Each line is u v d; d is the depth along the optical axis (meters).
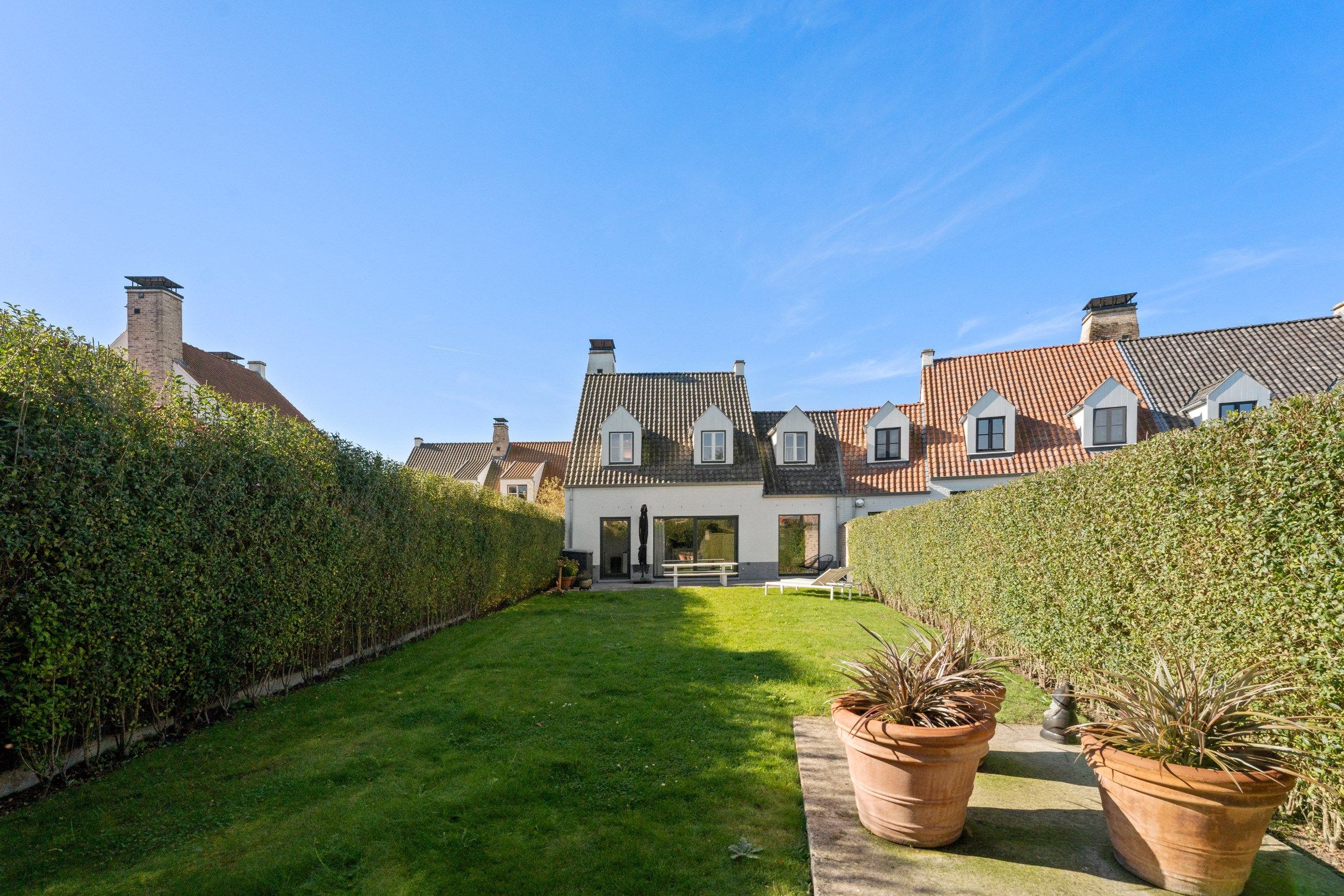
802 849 3.31
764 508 23.36
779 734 5.09
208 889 2.90
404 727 5.42
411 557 9.99
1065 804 3.76
